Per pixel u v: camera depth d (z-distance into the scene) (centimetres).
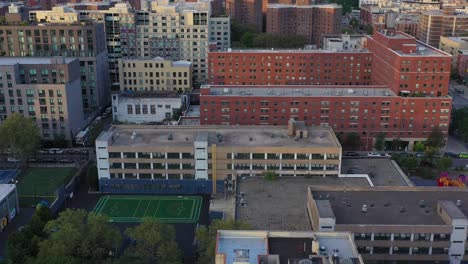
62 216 13575
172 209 18225
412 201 14312
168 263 12212
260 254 10050
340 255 10162
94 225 13412
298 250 10294
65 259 12056
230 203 18112
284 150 18475
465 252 12875
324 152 18362
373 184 17838
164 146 18975
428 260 13000
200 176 19162
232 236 10731
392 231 12738
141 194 19450
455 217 12688
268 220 14862
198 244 14488
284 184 17788
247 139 19688
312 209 14150
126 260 12812
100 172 19312
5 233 16600
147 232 12912
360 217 13362
